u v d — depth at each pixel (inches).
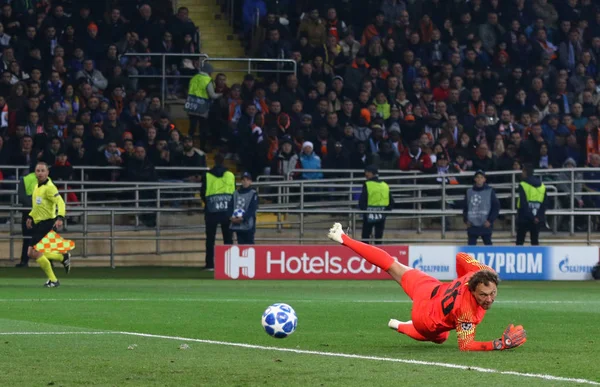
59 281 2212.1
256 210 2544.3
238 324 1316.4
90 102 2979.8
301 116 3129.9
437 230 2940.5
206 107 3127.5
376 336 1181.1
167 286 2106.3
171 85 3302.2
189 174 2960.1
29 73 3152.1
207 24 3703.3
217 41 3661.4
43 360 941.8
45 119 2940.5
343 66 3378.4
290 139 3019.2
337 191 2952.8
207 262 2581.2
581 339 1162.6
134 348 1040.2
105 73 3169.3
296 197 3021.7
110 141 2920.8
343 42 3506.4
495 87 3444.9
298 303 1689.2
